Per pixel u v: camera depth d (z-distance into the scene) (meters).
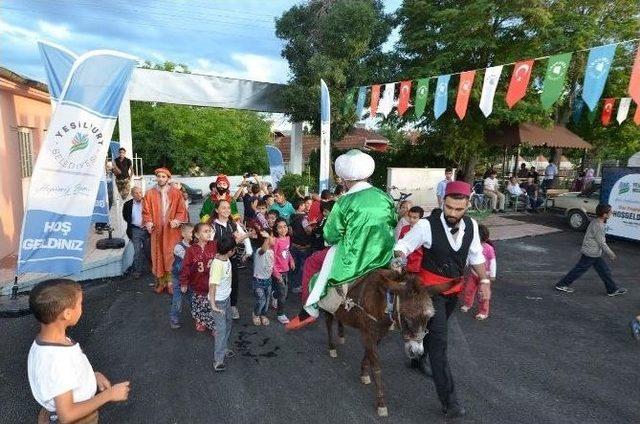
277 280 6.35
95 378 2.60
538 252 11.14
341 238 4.39
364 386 4.74
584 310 7.18
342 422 4.11
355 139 30.39
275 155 15.38
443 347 4.00
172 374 4.94
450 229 4.04
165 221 7.53
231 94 16.23
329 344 5.39
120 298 7.37
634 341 5.99
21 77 8.60
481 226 6.54
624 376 5.03
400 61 17.50
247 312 6.90
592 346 5.83
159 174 7.44
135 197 8.21
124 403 4.36
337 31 16.27
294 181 17.36
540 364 5.31
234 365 5.17
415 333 3.53
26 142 10.17
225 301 4.98
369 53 17.17
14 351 5.40
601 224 7.68
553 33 15.45
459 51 15.62
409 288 3.63
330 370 5.08
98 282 8.16
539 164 32.88
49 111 11.60
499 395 4.60
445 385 4.02
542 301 7.60
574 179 21.86
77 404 2.29
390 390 4.66
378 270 4.16
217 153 31.28
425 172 17.36
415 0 16.62
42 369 2.25
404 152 21.42
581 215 13.65
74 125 6.53
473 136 17.25
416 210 6.31
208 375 4.93
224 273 4.91
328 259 4.54
